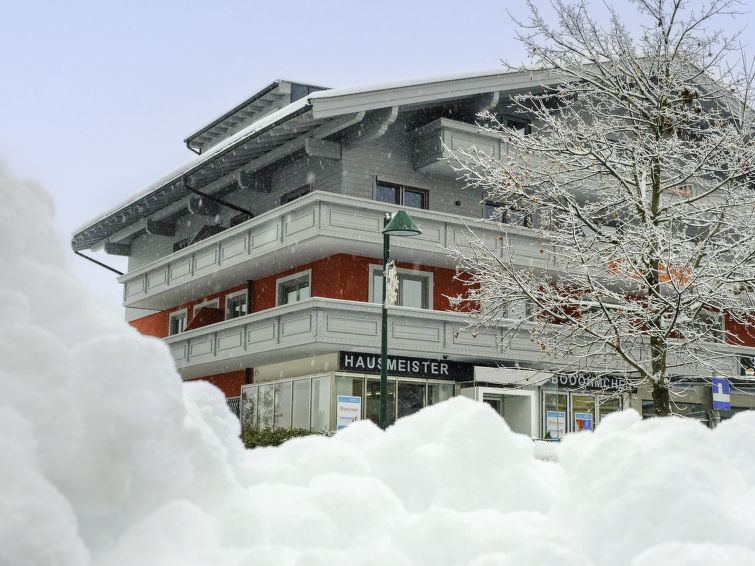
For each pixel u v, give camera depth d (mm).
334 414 22859
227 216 29688
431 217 23688
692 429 1746
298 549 1783
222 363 26656
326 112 22203
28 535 1260
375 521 1932
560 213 17562
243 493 1750
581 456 1835
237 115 33812
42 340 1483
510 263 17500
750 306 16328
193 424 1828
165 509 1554
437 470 2256
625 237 15969
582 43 17297
